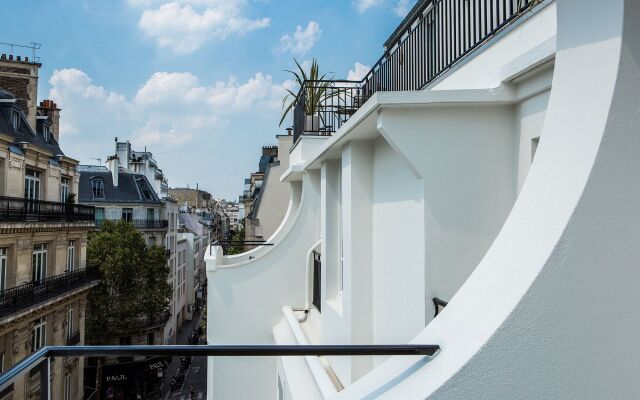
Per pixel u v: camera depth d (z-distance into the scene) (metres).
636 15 1.54
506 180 3.08
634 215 1.51
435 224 2.98
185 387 39.72
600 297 1.46
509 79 2.95
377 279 4.13
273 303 7.86
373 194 4.30
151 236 46.59
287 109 9.29
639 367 1.48
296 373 5.31
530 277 1.45
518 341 1.40
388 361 1.72
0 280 18.72
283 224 9.51
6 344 19.09
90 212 27.36
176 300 54.12
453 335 1.54
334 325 4.91
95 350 1.44
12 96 23.17
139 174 48.72
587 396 1.44
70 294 23.67
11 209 19.05
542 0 3.12
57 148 27.16
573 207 1.48
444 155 3.03
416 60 5.25
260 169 44.59
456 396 1.35
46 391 1.40
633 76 1.53
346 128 3.92
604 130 1.51
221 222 113.19
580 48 1.68
